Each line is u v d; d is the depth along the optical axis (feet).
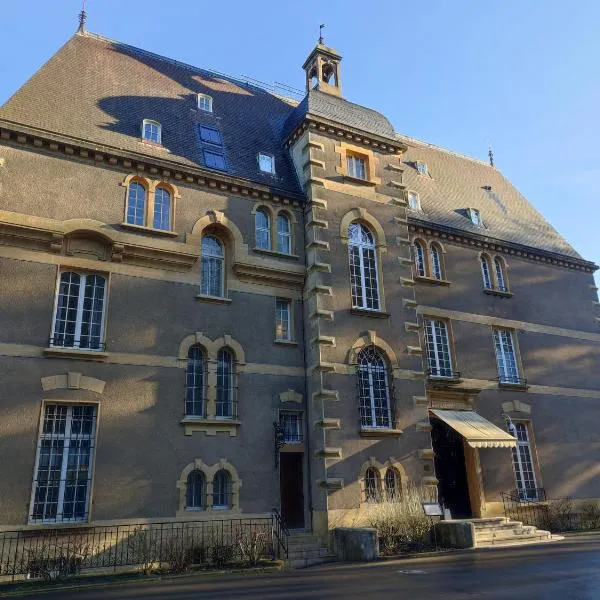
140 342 56.44
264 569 48.52
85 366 53.26
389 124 79.92
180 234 61.67
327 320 65.00
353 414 62.69
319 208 69.62
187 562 49.85
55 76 65.82
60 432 51.34
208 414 57.82
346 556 54.24
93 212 57.62
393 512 59.52
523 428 81.05
